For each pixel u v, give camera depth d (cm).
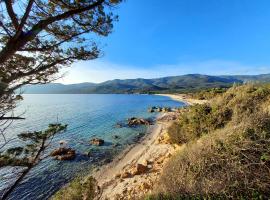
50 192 1264
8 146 1998
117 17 608
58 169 1595
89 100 11444
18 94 494
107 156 1894
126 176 1304
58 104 8469
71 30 595
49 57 573
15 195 1219
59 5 546
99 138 2523
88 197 825
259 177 525
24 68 522
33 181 1391
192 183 564
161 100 10731
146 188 985
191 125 1277
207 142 698
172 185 591
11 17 432
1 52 428
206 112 1241
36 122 3888
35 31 454
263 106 995
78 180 899
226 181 534
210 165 602
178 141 1508
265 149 582
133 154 1897
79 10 509
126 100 11081
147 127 3250
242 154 591
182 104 7900
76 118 4359
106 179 1378
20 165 521
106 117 4441
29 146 551
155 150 1827
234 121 929
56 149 1923
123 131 2983
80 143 2323
